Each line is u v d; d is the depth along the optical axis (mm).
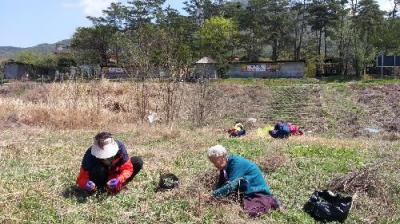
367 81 48312
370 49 65125
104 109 22438
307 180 9422
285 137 17703
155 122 21656
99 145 7660
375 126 29375
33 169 9531
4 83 48312
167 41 26625
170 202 7449
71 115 19391
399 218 7531
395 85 40594
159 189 8234
